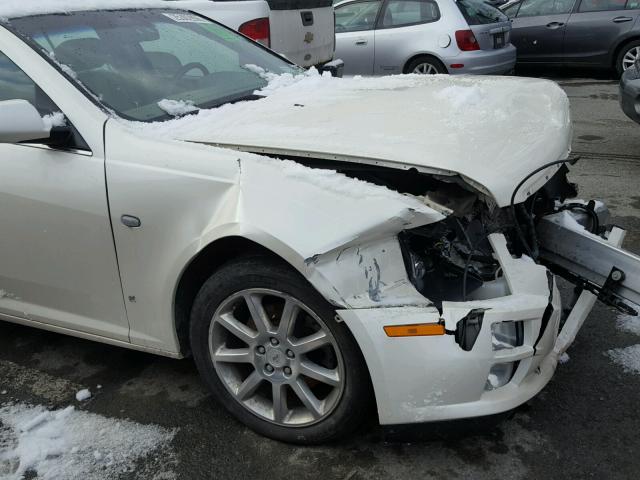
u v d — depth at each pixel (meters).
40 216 2.64
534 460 2.37
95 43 2.96
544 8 9.95
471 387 2.10
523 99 2.83
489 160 2.28
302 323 2.33
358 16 8.93
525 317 2.15
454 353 2.07
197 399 2.83
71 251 2.64
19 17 2.85
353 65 9.05
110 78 2.83
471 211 2.32
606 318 3.27
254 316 2.36
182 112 2.82
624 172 5.56
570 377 2.82
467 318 2.07
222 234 2.24
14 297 2.97
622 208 4.73
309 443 2.45
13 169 2.65
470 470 2.34
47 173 2.58
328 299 2.11
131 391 2.91
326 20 6.34
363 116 2.62
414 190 2.34
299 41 5.89
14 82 2.71
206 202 2.32
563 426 2.53
